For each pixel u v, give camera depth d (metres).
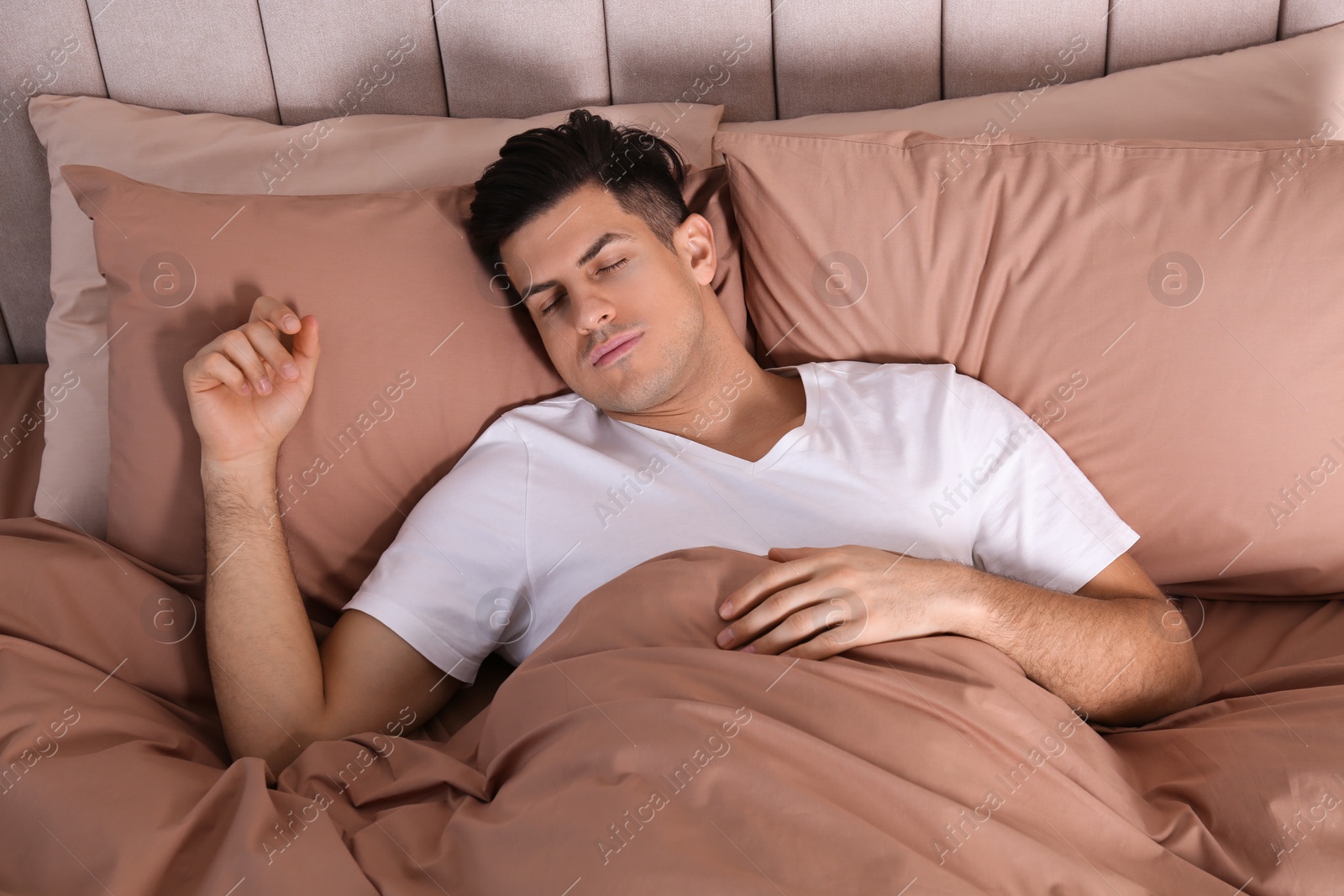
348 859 0.71
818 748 0.73
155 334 1.04
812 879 0.64
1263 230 1.01
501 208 1.10
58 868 0.71
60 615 0.91
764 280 1.22
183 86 1.40
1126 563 1.04
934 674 0.85
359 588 1.10
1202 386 1.02
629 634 0.88
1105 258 1.06
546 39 1.39
